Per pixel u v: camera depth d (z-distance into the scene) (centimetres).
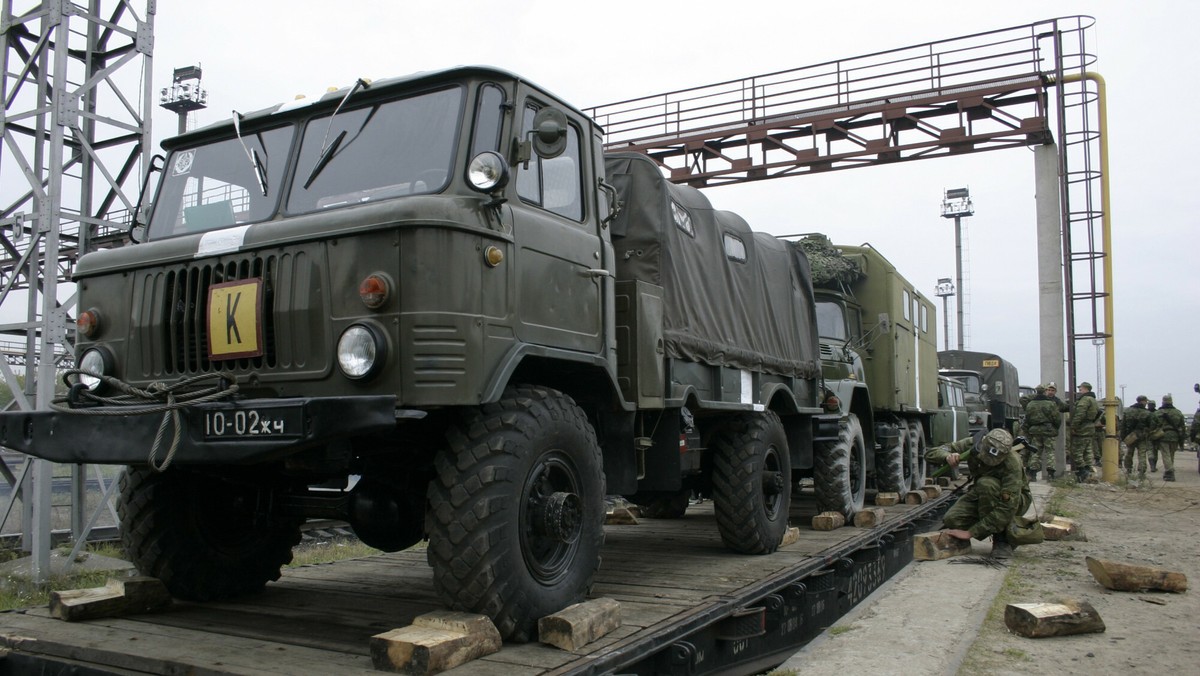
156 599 474
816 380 875
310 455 380
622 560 650
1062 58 1497
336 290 391
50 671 382
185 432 376
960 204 4397
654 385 546
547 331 449
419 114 446
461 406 413
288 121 484
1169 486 1595
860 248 1215
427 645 343
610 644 390
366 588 547
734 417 698
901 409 1228
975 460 818
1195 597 629
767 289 773
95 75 834
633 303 535
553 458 431
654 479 588
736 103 1609
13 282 825
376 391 379
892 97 1522
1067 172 1556
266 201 467
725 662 481
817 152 1555
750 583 543
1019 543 803
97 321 455
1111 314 1591
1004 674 444
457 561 384
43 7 835
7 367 789
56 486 1272
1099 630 525
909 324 1304
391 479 456
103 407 407
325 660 366
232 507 504
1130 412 1786
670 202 595
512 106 448
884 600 599
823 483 888
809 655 467
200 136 511
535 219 450
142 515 473
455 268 389
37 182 805
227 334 411
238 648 388
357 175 446
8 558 834
